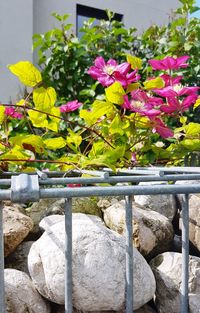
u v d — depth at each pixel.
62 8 4.34
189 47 2.44
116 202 1.23
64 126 1.97
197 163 1.47
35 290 0.88
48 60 2.65
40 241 0.89
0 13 3.87
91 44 2.67
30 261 0.88
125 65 1.20
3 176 1.23
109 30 2.83
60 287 0.80
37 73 1.09
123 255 0.84
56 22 4.30
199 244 1.01
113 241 0.86
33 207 1.29
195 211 1.04
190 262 0.92
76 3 4.44
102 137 1.24
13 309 0.82
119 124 1.19
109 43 2.78
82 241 0.83
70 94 2.68
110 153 1.11
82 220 0.92
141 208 1.13
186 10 2.66
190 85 2.54
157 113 1.15
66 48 2.56
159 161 1.40
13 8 3.92
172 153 1.37
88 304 0.79
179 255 0.96
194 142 1.35
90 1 4.52
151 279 0.86
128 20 4.77
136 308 0.85
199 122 2.53
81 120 2.00
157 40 2.80
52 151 1.99
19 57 3.93
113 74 1.21
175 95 1.25
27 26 3.99
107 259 0.81
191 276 0.89
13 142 1.15
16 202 0.55
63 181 0.72
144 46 2.81
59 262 0.81
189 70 2.51
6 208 1.11
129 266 0.65
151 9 4.93
